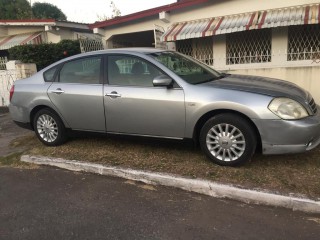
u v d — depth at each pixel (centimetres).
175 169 457
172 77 469
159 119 475
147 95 478
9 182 476
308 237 316
